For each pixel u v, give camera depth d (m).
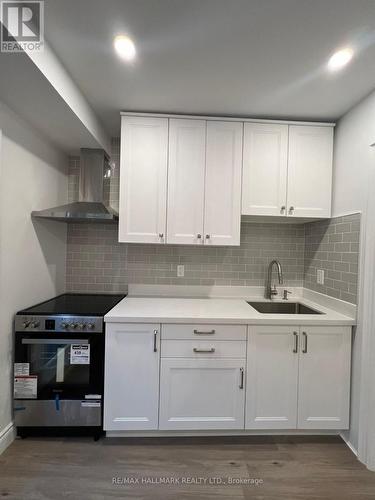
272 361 1.93
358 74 1.67
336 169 2.21
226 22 1.31
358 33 1.37
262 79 1.74
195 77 1.73
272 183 2.24
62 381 1.91
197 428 1.91
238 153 2.22
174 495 1.51
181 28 1.34
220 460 1.76
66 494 1.50
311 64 1.60
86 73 1.70
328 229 2.28
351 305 1.96
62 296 2.49
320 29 1.34
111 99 2.00
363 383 1.81
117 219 2.34
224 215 2.23
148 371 1.89
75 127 2.01
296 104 2.03
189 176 2.21
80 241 2.62
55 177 2.40
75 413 1.89
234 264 2.65
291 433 2.01
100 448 1.83
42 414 1.88
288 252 2.66
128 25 1.33
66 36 1.41
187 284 2.64
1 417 1.77
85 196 2.39
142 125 2.18
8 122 1.75
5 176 1.75
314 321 1.92
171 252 2.63
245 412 1.92
